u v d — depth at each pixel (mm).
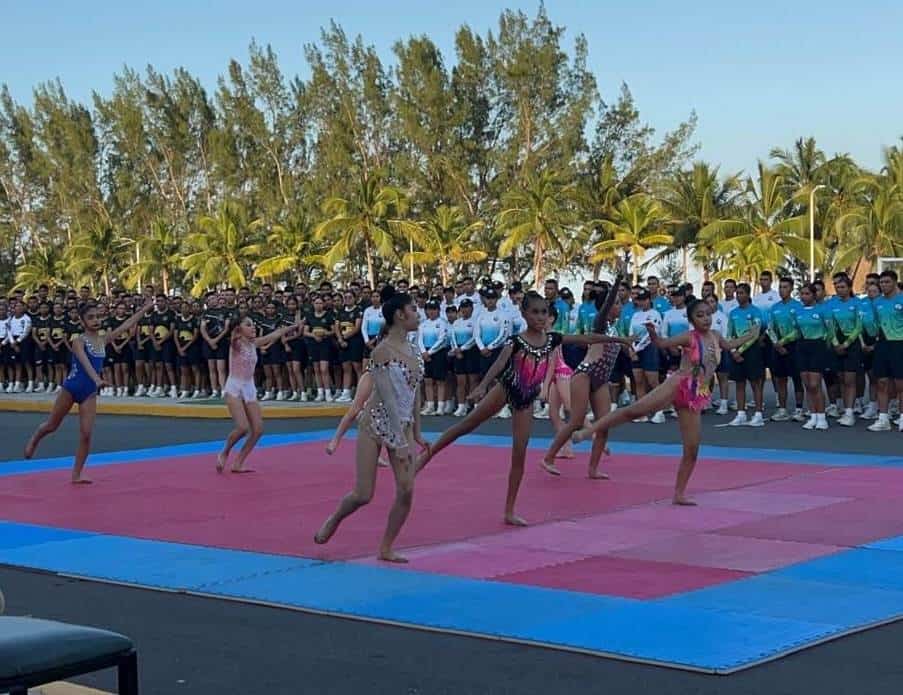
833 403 20484
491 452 16891
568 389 15133
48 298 32000
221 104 73312
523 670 6660
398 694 6320
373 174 58562
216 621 7980
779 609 7793
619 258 60688
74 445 19219
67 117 79625
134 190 78250
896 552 9555
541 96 65250
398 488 9406
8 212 82750
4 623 4773
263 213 71750
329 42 68688
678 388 11672
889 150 56312
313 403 24047
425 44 66062
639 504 12078
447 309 22484
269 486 13992
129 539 10953
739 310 19750
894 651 6879
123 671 4773
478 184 67188
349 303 24281
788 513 11414
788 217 60812
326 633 7582
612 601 8078
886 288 18062
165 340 27297
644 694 6172
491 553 9797
